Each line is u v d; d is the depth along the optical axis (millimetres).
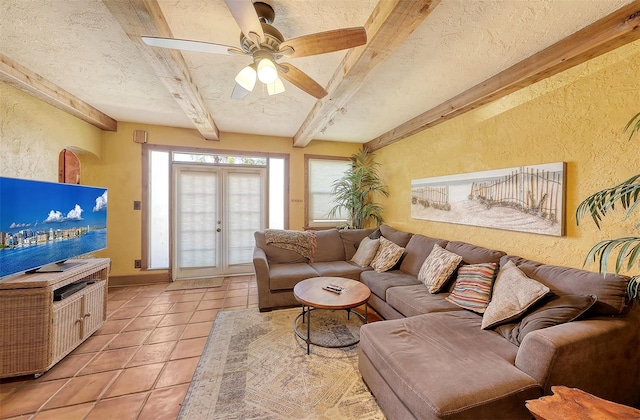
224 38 1811
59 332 1925
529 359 1279
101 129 3686
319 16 1587
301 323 2678
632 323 1443
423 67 2162
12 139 2357
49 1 1480
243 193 4539
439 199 3199
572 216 1906
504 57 2008
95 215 2611
